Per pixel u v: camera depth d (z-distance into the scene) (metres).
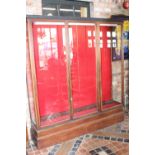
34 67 2.38
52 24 2.44
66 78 2.73
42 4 2.61
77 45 2.73
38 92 2.57
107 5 3.13
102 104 3.22
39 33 2.43
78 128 2.84
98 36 2.80
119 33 3.14
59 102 2.75
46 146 2.61
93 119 2.96
